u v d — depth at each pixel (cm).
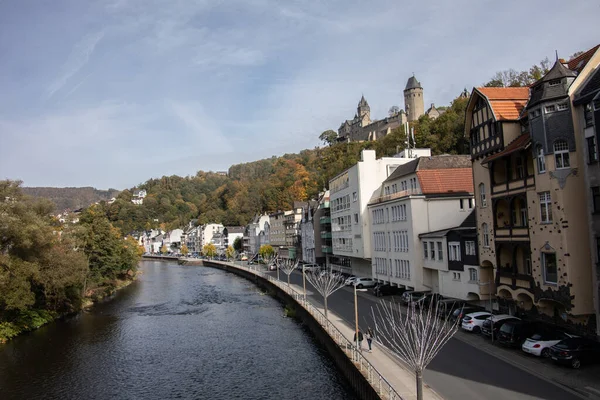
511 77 9412
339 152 17112
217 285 9519
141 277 11688
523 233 3197
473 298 4022
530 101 2992
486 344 3120
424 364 1997
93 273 7912
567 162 2794
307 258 10612
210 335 4878
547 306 3053
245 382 3359
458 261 4188
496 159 3453
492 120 3566
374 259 6200
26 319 5288
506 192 3391
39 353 4284
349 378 3030
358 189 6600
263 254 13050
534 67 8812
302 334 4700
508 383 2380
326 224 9150
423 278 4922
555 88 2839
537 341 2750
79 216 8481
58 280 5191
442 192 4994
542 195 2969
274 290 7612
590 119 2694
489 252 3703
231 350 4241
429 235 4712
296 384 3241
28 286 4719
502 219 3550
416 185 5191
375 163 6612
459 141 10125
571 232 2758
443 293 4491
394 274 5509
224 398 3081
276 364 3734
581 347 2538
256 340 4566
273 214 14250
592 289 2736
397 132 13650
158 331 5141
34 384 3469
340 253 7644
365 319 4209
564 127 2798
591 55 2902
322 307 5019
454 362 2773
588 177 2705
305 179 17450
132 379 3547
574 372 2469
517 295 3266
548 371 2509
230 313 6128
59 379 3572
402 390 2361
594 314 2723
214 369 3706
